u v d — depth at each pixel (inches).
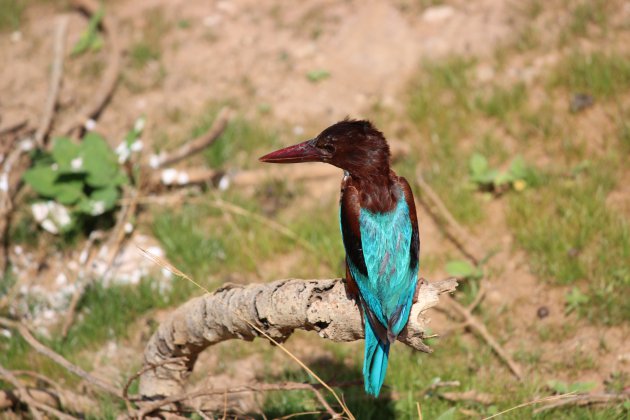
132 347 435.8
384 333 278.7
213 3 693.3
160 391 353.1
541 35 608.4
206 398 381.7
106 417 377.1
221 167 546.6
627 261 442.0
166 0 701.3
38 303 466.0
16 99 609.9
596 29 605.3
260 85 612.1
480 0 653.9
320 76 609.3
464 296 445.1
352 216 301.1
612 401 364.5
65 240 502.3
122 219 494.9
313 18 665.0
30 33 673.6
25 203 529.3
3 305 454.3
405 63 613.6
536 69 582.2
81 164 503.5
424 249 482.9
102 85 605.9
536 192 500.1
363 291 288.0
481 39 618.5
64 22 650.8
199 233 490.0
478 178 502.9
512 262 463.8
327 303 294.2
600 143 522.3
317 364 414.9
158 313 454.3
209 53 643.5
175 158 529.7
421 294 290.2
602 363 399.5
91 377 358.3
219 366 418.3
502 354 404.2
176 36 661.9
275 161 312.8
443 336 422.6
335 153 307.0
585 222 460.8
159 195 525.7
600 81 549.6
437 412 371.9
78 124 572.7
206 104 597.0
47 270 490.0
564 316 428.5
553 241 459.2
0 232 490.3
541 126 535.2
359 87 601.6
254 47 645.3
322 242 478.6
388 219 297.7
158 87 616.1
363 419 372.5
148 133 576.7
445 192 505.0
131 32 668.1
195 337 330.3
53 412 361.1
